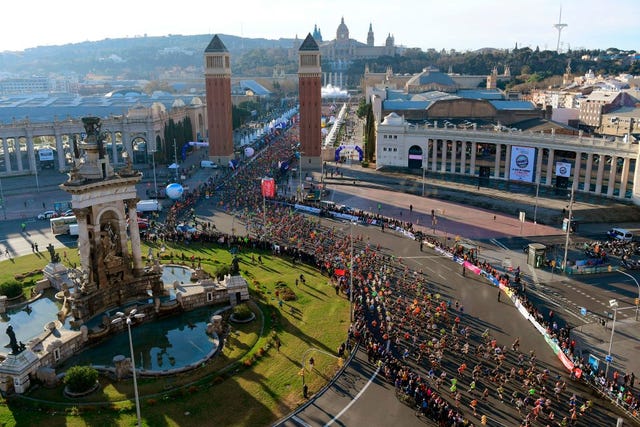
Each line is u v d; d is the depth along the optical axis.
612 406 52.59
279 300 74.56
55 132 174.38
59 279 80.19
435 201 133.12
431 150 164.88
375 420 50.03
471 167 157.00
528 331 67.19
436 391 54.38
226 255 94.31
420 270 87.38
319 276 84.62
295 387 54.94
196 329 67.69
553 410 51.72
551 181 143.00
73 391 52.88
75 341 61.75
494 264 90.69
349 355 60.94
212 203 131.50
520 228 110.88
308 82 173.62
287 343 63.44
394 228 110.06
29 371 54.34
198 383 55.03
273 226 110.81
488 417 50.47
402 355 61.12
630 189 125.12
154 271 75.81
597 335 66.75
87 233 68.81
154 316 70.31
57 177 168.38
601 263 89.25
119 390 54.00
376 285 79.31
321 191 137.50
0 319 70.94
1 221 119.88
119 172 72.25
